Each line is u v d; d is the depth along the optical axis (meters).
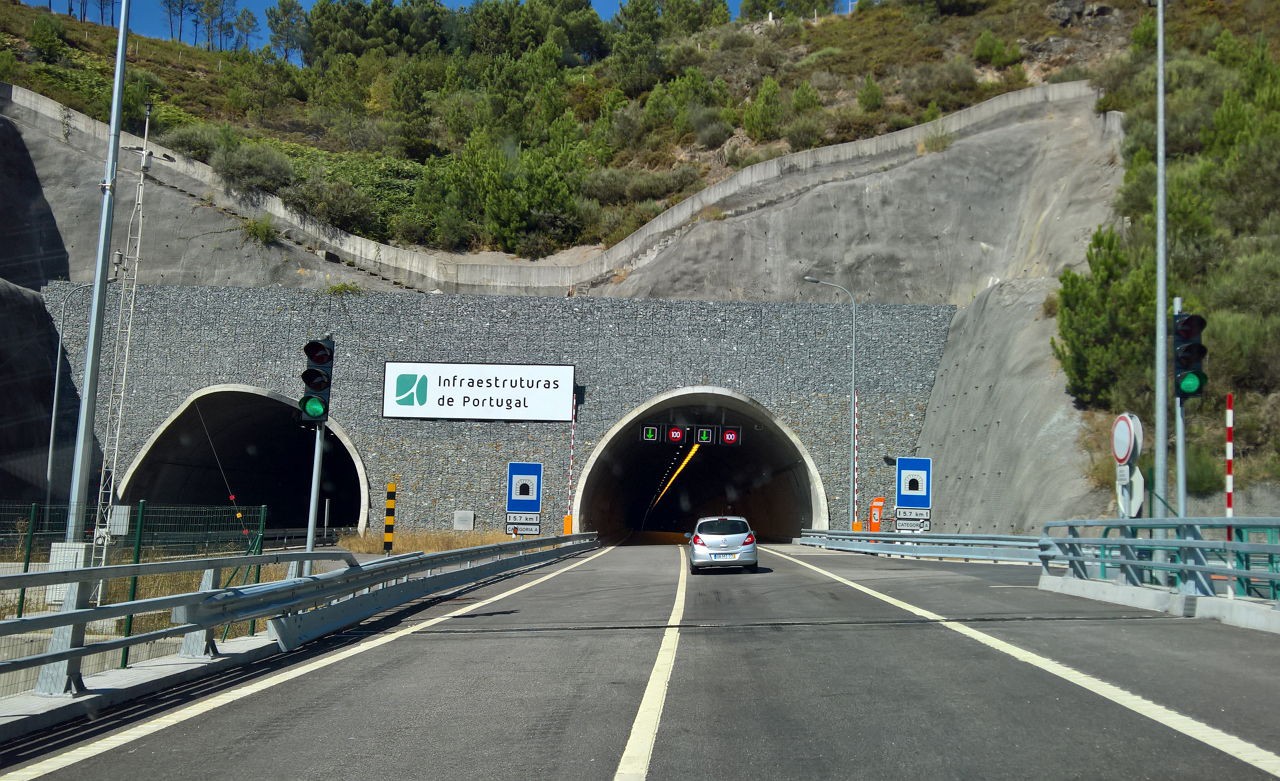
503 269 51.09
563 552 33.38
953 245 48.50
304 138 82.25
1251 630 10.94
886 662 9.45
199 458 44.28
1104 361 30.22
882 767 5.77
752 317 41.41
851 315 41.62
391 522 23.42
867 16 96.06
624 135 78.00
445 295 41.59
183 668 9.24
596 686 8.70
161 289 41.69
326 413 15.23
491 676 9.33
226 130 60.44
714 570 24.59
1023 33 79.38
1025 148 50.19
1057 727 6.60
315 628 12.51
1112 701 7.34
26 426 39.97
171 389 40.97
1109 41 75.06
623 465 52.03
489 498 40.16
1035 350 34.34
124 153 55.56
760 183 52.62
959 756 5.97
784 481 49.31
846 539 36.09
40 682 7.93
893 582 19.41
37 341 41.19
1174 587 13.62
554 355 41.12
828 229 49.31
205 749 6.56
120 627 13.42
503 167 63.75
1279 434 26.56
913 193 49.78
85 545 15.05
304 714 7.68
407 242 60.47
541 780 5.70
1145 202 37.00
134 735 6.99
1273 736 6.25
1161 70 18.72
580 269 50.94
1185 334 15.59
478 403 40.66
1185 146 40.44
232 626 12.77
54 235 53.06
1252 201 33.91
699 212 52.16
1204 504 26.08
